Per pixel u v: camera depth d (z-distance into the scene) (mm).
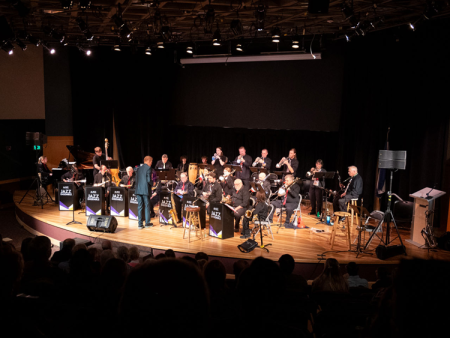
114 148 14078
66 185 9844
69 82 13266
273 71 11977
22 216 10109
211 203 8055
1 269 1595
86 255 3502
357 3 6992
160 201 8977
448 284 712
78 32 10391
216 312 2496
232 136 13102
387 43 9312
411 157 8766
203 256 4992
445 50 7934
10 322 1382
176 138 14273
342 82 10703
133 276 757
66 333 2004
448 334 697
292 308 2998
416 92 8625
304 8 7465
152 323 709
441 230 8242
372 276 6668
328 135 11305
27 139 10352
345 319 3068
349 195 8562
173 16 8492
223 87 12984
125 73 13508
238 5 7512
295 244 7590
